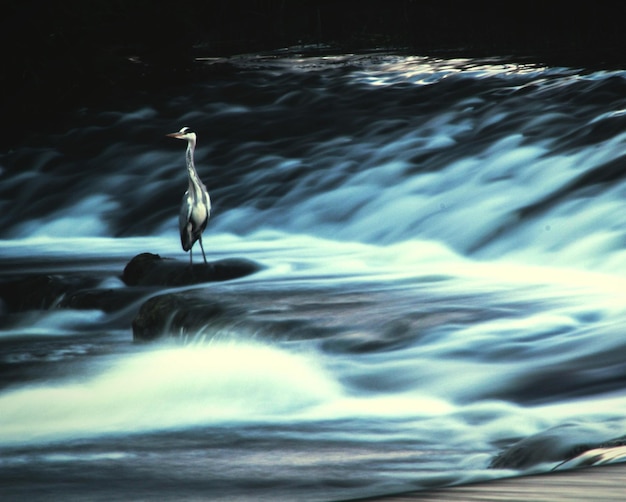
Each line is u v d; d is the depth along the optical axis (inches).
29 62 2191.2
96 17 2251.5
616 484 208.1
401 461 426.3
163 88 2201.0
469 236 1103.0
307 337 681.0
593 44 2128.4
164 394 599.5
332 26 2849.4
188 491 387.5
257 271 1001.5
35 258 1269.7
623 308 705.6
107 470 429.1
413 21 2780.5
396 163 1398.9
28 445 487.2
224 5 2955.2
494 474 386.9
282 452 451.2
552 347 609.6
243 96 2053.4
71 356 771.4
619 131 1234.0
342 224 1280.8
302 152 1594.5
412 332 668.1
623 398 498.0
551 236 1018.1
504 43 2321.6
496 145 1344.7
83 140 1910.7
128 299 938.1
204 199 970.1
